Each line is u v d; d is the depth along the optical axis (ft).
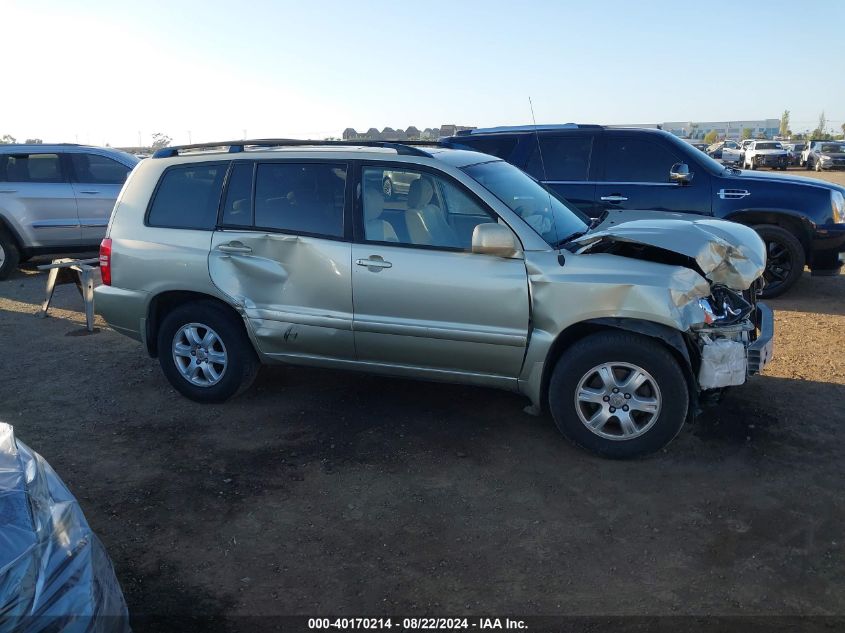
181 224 17.95
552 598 10.92
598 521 12.91
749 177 28.30
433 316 15.58
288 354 17.26
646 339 14.42
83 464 15.53
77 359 22.72
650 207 28.50
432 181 15.93
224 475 14.94
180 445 16.37
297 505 13.73
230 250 17.21
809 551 11.84
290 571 11.75
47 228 35.70
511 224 15.16
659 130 28.91
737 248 15.07
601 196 28.89
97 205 36.58
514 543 12.34
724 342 14.25
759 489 13.79
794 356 21.31
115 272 18.44
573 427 15.11
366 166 16.42
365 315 16.16
